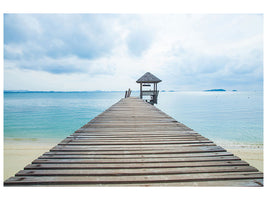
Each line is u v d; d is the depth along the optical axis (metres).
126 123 4.20
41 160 1.94
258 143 9.25
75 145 2.51
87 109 29.41
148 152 2.23
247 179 1.60
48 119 18.95
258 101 52.16
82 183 1.53
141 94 14.48
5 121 17.72
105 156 2.09
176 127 3.77
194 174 1.67
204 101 52.75
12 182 1.49
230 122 16.80
